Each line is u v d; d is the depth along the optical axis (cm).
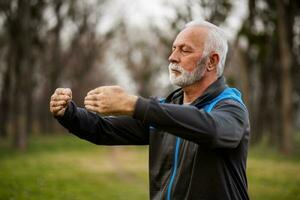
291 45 2725
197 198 242
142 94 5666
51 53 3688
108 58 5541
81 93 4356
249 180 1437
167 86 4812
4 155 2078
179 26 2203
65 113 265
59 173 1452
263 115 3309
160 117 213
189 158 248
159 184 264
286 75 2372
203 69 255
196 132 216
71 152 2462
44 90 4100
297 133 5756
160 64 5191
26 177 1272
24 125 2473
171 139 261
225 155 244
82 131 273
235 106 240
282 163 1970
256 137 3272
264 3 2739
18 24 2542
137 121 285
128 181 1427
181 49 258
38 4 2906
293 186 1318
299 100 3684
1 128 3444
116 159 2198
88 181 1320
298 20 2784
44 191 1054
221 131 220
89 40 3872
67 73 4325
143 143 290
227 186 244
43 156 2102
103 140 282
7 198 942
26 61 2550
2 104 3441
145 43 5212
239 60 2769
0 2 2544
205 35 256
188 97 267
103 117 283
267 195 1163
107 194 1106
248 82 2761
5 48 3462
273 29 2744
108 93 215
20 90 2491
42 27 3173
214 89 254
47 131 4222
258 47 2817
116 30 3856
